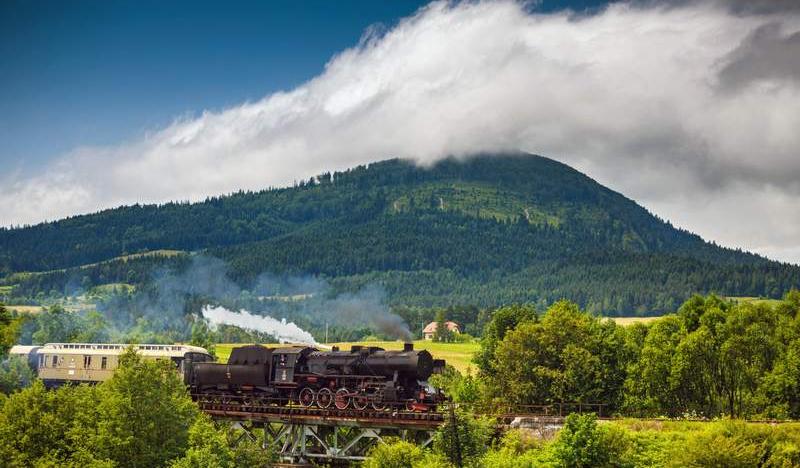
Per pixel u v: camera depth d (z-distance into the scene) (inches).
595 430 2405.3
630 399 3764.8
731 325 3796.8
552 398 3757.4
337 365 3093.0
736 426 2513.5
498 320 4468.5
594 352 3902.6
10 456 2628.0
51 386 4035.4
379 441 2886.3
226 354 6437.0
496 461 2559.1
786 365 3587.6
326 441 3243.1
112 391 2770.7
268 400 3257.9
